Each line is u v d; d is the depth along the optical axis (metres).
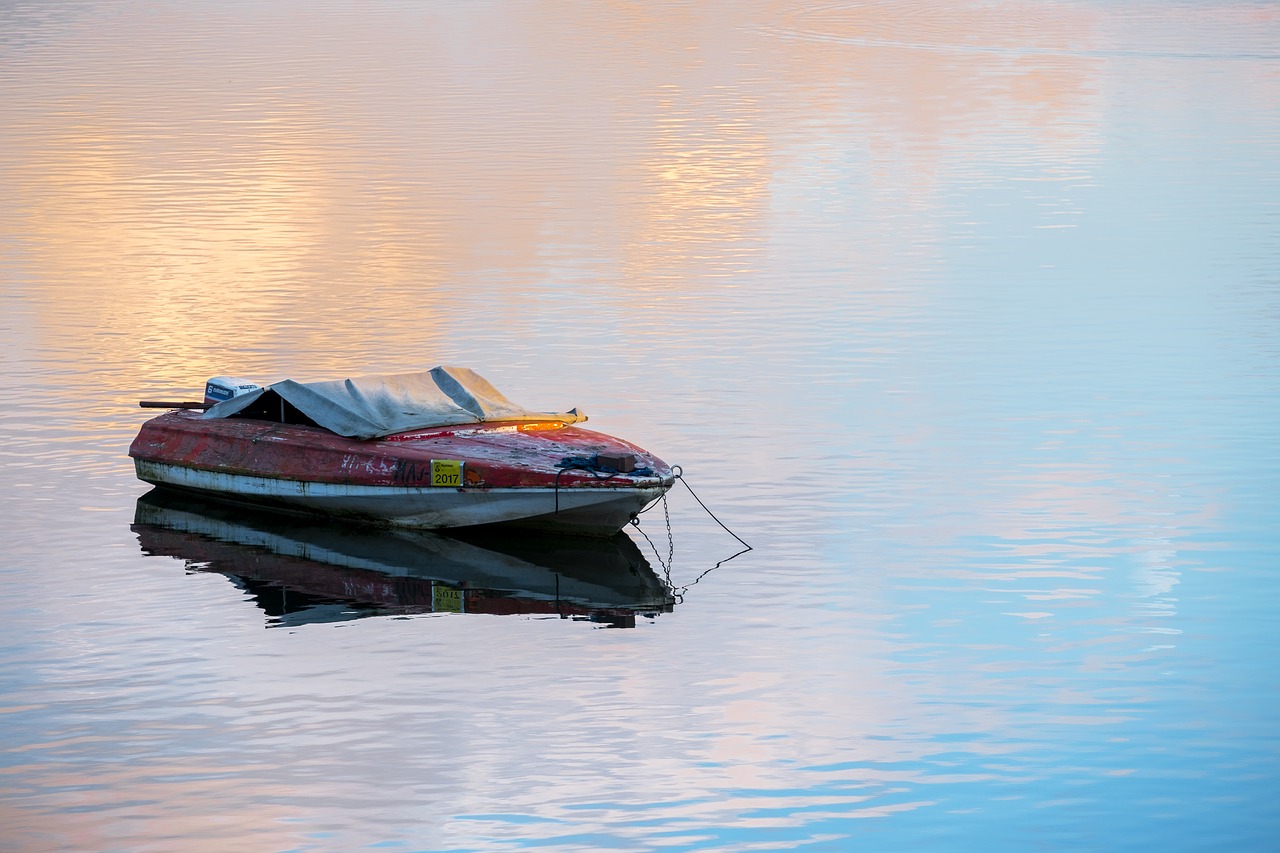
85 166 73.31
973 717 25.33
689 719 25.41
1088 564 31.42
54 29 121.81
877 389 42.97
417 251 58.31
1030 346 46.69
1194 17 131.12
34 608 29.97
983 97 92.75
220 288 53.59
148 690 26.48
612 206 65.31
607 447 34.84
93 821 22.42
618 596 30.67
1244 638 28.08
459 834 22.09
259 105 88.75
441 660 27.78
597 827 22.25
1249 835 21.97
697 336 47.97
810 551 32.47
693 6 139.50
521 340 47.59
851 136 80.62
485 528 34.44
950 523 33.69
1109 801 22.81
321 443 35.22
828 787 23.27
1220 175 70.56
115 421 40.94
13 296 52.78
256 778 23.55
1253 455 37.47
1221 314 49.66
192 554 33.03
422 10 132.75
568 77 99.50
